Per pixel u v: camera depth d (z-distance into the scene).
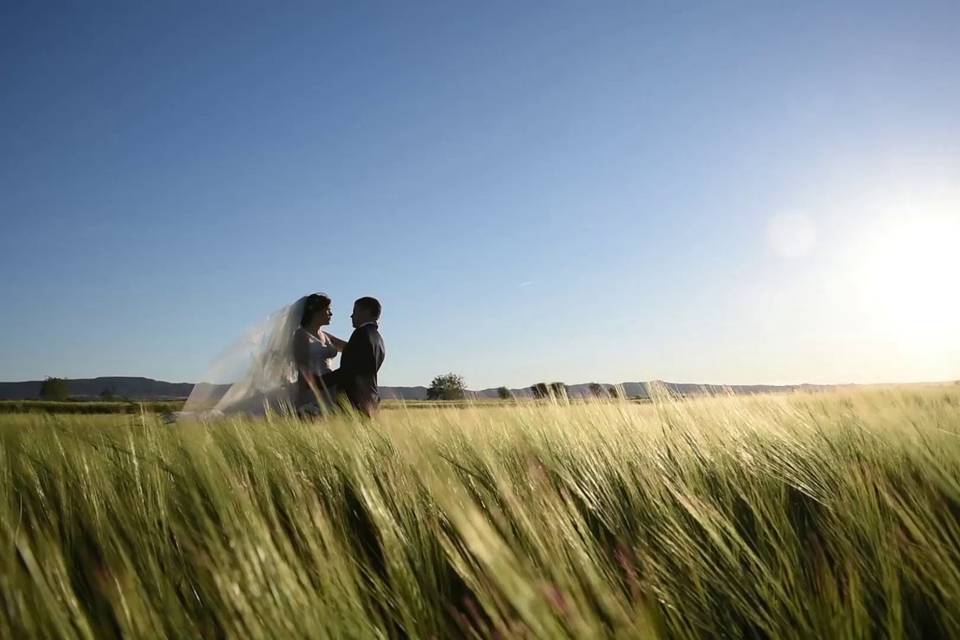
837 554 1.56
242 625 1.04
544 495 1.64
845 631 1.13
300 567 1.15
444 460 2.22
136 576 1.13
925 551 1.38
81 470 1.99
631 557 1.54
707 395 3.79
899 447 2.42
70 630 0.97
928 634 1.29
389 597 1.29
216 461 2.01
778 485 2.24
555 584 1.02
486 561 0.91
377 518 1.55
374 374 5.93
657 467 2.24
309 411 5.76
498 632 1.10
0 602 0.98
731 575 1.42
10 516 1.46
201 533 1.44
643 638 0.95
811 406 4.07
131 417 3.32
